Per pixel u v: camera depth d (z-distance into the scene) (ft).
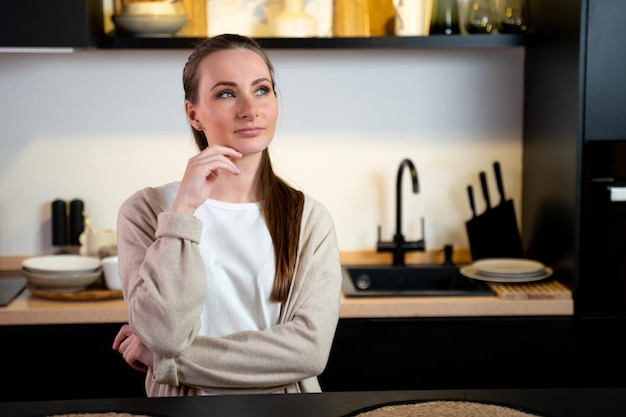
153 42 9.61
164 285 5.55
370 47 9.70
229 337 5.78
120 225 6.15
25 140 10.53
